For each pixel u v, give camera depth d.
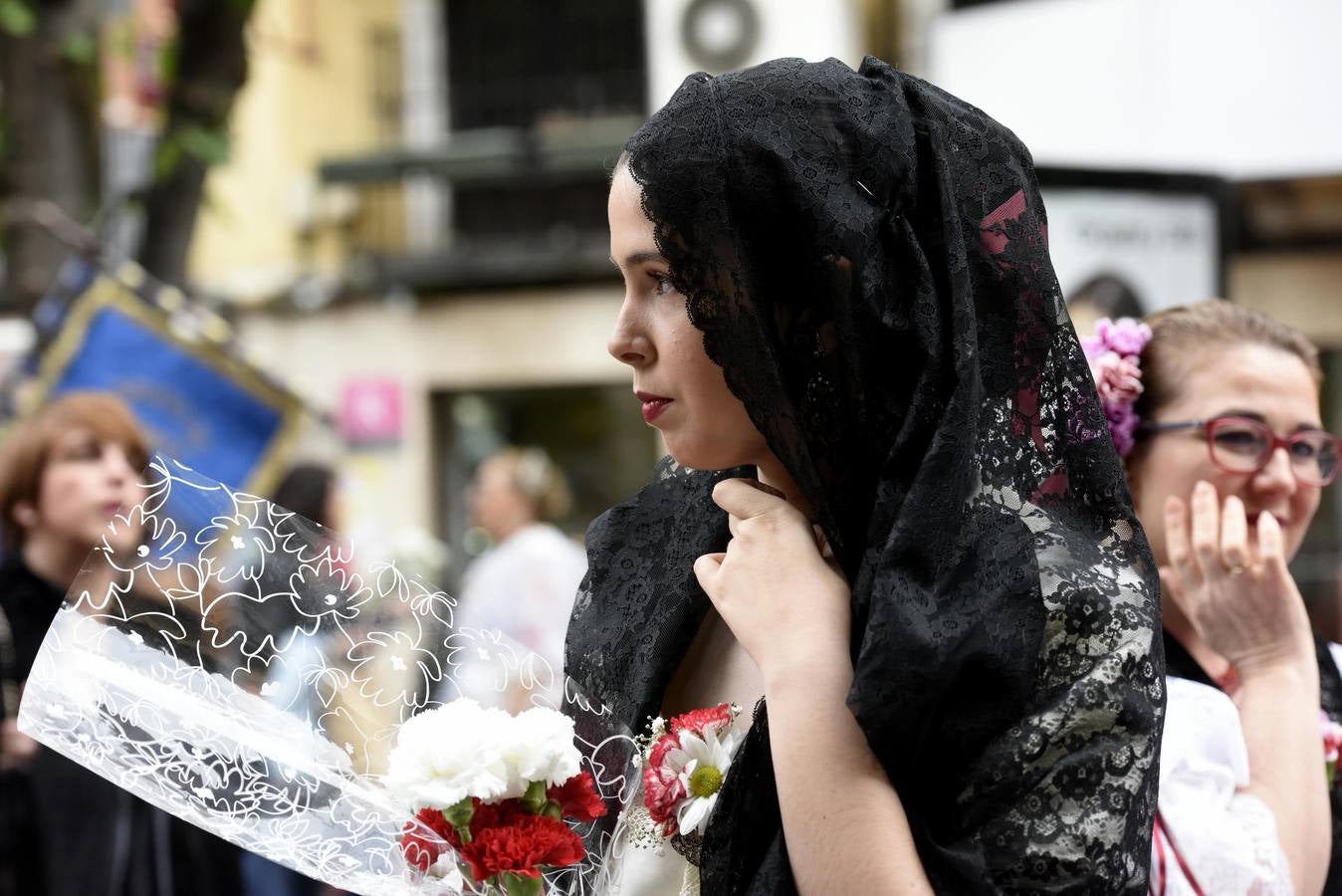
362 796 1.37
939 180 1.35
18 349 6.57
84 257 4.34
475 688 1.46
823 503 1.37
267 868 3.05
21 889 2.84
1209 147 6.81
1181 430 1.88
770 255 1.35
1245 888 1.54
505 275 8.82
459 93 9.20
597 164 8.83
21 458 2.99
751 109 1.35
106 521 2.97
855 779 1.27
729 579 1.40
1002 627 1.26
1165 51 6.83
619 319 1.43
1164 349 1.93
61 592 2.99
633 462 8.98
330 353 8.98
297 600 1.42
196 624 1.38
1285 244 7.68
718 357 1.36
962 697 1.28
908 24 7.97
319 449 8.68
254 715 1.37
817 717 1.29
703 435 1.41
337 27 9.02
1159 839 1.56
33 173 5.03
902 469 1.32
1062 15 6.98
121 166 6.33
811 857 1.26
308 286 8.93
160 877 2.91
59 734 1.33
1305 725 1.71
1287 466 1.86
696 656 1.61
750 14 8.32
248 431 4.38
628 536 1.73
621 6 9.03
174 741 1.34
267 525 1.43
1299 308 7.71
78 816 2.86
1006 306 1.36
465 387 9.02
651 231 1.37
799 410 1.36
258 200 8.94
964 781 1.27
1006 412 1.34
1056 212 3.92
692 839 1.44
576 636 1.69
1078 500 1.36
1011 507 1.31
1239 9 6.73
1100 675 1.27
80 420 3.03
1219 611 1.78
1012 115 7.09
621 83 9.05
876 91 1.38
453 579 7.66
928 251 1.36
